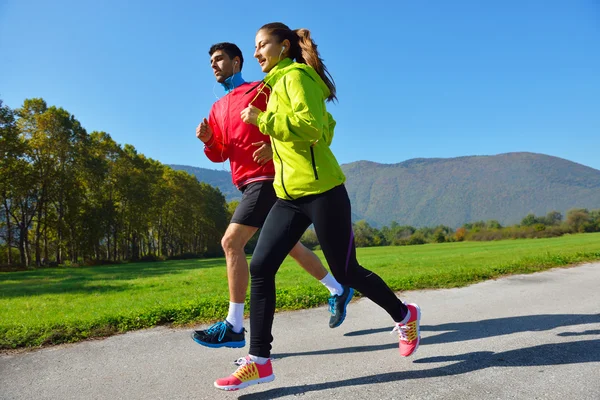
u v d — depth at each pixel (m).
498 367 2.66
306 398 2.36
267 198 2.98
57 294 10.16
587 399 2.17
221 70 3.25
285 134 2.33
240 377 2.46
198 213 71.00
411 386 2.43
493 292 5.39
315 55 2.69
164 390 2.59
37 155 42.00
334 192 2.51
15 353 3.48
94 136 50.31
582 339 3.14
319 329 3.87
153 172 58.38
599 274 6.88
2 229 43.66
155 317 4.34
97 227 47.56
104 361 3.20
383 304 2.77
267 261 2.56
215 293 7.26
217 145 3.39
